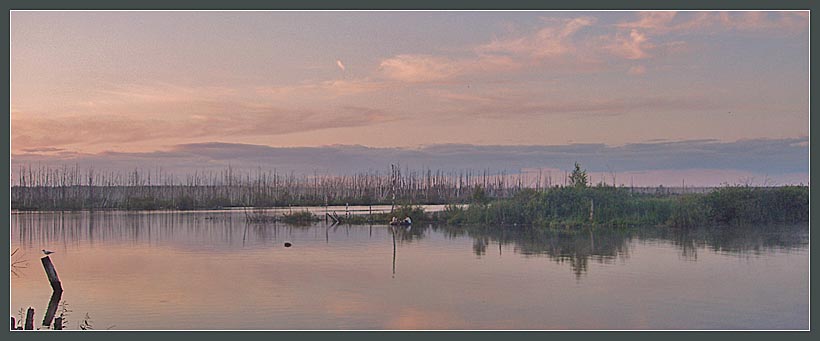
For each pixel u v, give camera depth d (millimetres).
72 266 31812
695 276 26859
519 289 24703
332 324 19953
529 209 54594
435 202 106500
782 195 53031
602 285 25250
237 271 29719
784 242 38375
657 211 52000
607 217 52031
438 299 23078
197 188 111750
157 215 75188
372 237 44750
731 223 51531
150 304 22828
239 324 20016
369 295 23938
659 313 20766
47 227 56188
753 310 20984
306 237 45188
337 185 117812
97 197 98188
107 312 21688
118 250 38438
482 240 41750
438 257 33594
